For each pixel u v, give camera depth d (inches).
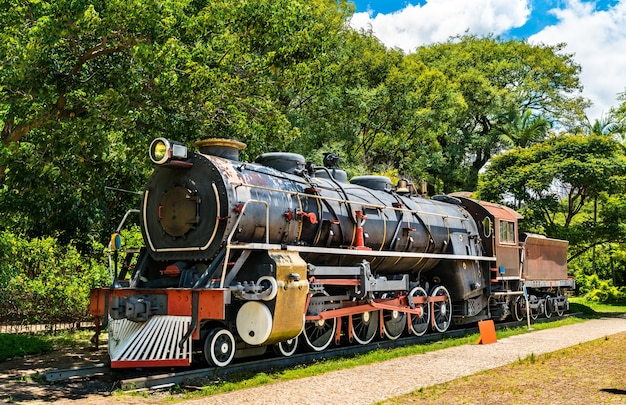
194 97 424.8
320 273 397.1
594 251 1291.8
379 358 405.7
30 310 586.9
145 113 432.5
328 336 426.9
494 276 641.6
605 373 352.8
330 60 904.3
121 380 302.2
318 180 450.0
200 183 352.5
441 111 1154.7
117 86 406.0
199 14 439.5
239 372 338.3
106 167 422.9
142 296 329.4
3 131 418.0
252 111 483.5
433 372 356.5
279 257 350.6
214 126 457.4
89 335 551.2
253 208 361.4
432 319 537.3
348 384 316.8
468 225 615.2
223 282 323.6
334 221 427.2
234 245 336.5
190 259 352.2
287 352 395.2
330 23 895.7
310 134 912.3
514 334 582.6
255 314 331.6
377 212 483.2
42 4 365.1
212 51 443.5
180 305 323.0
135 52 370.6
